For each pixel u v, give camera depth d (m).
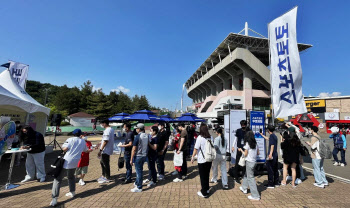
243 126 5.54
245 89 41.66
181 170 5.58
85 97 44.84
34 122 10.52
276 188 4.95
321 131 30.61
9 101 6.29
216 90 60.16
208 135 4.38
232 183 5.36
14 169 6.77
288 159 5.07
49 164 7.63
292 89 6.64
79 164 5.02
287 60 6.75
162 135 5.84
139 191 4.59
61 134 24.61
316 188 4.95
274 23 7.18
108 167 5.46
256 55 49.50
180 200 4.07
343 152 7.82
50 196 4.30
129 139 5.21
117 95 50.00
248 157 4.28
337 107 29.95
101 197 4.23
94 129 26.41
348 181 5.52
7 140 4.74
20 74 11.01
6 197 4.23
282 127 6.59
